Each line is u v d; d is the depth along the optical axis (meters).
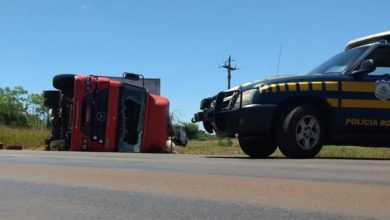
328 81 8.60
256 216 3.74
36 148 18.20
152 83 18.00
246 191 4.64
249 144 9.79
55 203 4.39
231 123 8.73
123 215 3.91
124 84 14.57
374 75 8.79
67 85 14.93
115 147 14.37
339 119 8.57
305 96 8.47
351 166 6.69
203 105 9.73
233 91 8.86
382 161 8.03
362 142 8.83
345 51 9.45
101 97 14.33
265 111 8.38
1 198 4.64
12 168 6.72
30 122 27.89
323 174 5.74
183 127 37.16
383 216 3.67
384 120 8.73
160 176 5.71
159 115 14.98
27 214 4.03
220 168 6.45
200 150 18.83
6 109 43.22
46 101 15.07
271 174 5.75
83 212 4.04
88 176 5.86
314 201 4.17
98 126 14.29
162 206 4.15
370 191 4.56
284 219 3.63
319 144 8.51
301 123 8.41
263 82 8.55
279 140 8.45
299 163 7.16
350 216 3.68
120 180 5.50
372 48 8.88
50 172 6.25
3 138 19.22
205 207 4.06
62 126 14.79
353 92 8.64
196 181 5.27
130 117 14.62
